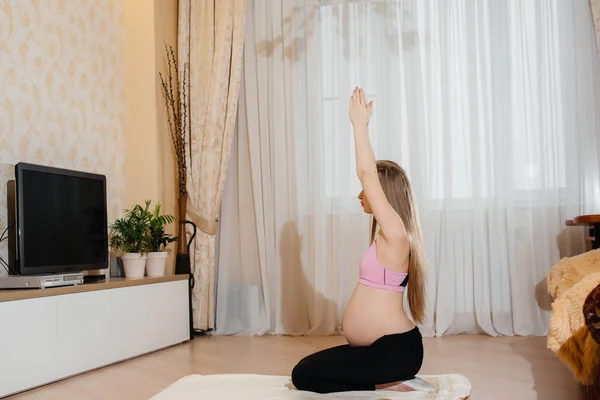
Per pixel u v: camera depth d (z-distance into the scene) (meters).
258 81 4.28
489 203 3.88
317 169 4.11
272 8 4.29
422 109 3.97
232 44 4.26
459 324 3.93
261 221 4.20
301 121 4.21
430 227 3.94
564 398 2.26
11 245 3.20
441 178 3.98
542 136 3.82
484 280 3.88
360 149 2.26
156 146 4.12
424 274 2.31
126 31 4.23
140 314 3.41
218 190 4.19
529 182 3.84
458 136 3.97
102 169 3.96
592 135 3.76
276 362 3.13
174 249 4.32
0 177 3.15
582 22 3.80
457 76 3.98
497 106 3.88
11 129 3.26
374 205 2.22
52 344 2.78
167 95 4.25
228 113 4.21
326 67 4.18
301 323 4.13
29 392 2.61
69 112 3.69
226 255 4.29
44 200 3.15
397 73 4.04
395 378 2.26
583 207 3.74
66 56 3.68
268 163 4.24
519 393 2.35
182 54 4.32
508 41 3.89
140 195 4.14
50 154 3.52
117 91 4.14
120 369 3.04
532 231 3.83
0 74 3.20
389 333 2.24
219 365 3.07
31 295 2.67
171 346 3.70
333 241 4.07
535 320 3.78
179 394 2.37
